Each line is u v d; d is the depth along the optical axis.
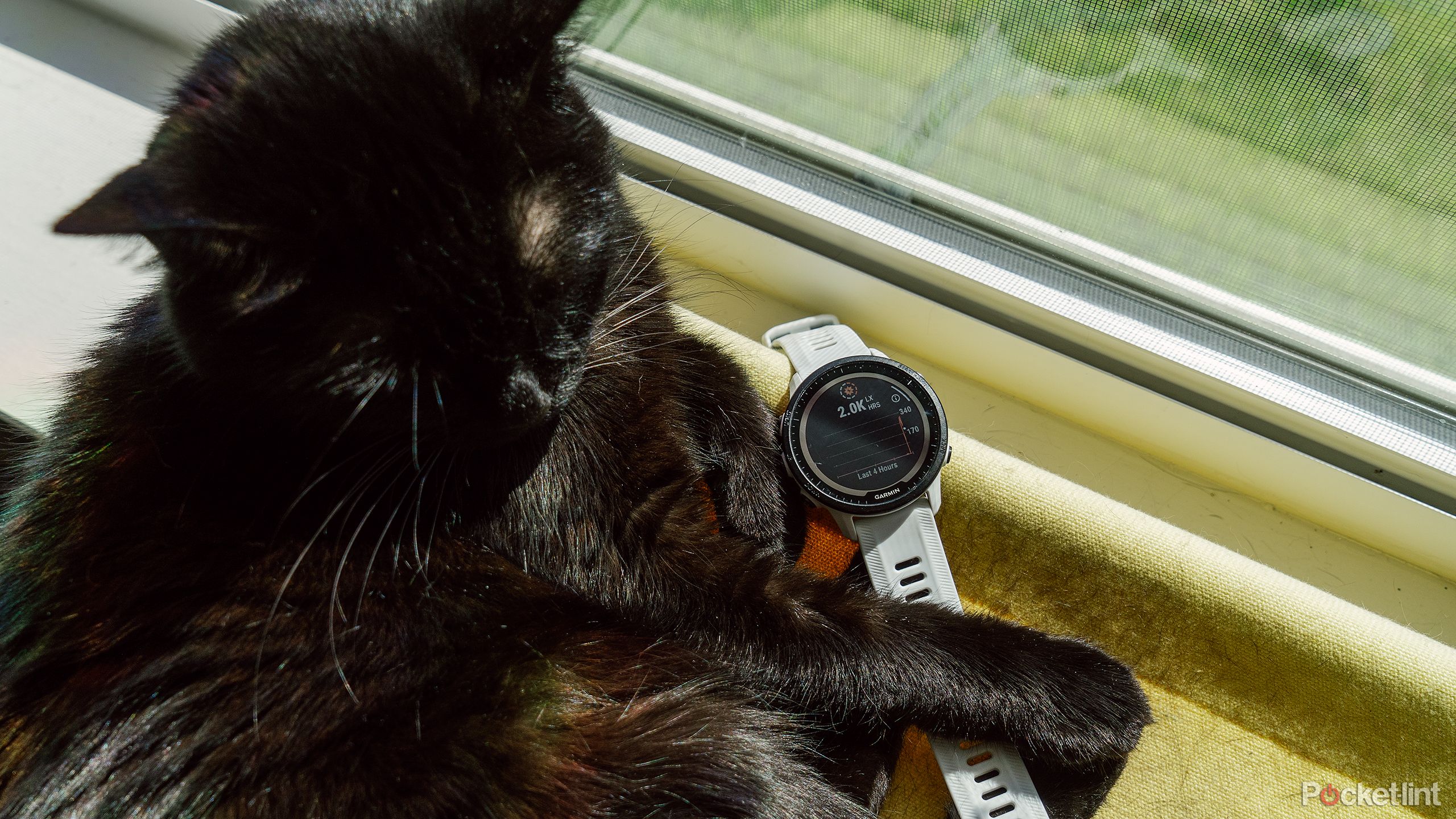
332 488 0.28
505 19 0.26
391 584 0.29
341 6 0.26
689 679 0.30
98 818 0.25
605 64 0.37
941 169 0.34
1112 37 0.29
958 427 0.36
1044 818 0.29
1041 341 0.34
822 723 0.31
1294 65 0.28
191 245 0.22
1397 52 0.26
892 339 0.37
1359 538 0.34
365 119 0.24
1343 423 0.31
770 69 0.35
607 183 0.29
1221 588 0.31
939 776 0.31
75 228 0.20
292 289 0.23
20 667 0.26
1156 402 0.33
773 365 0.35
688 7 0.35
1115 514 0.32
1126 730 0.30
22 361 0.34
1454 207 0.28
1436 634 0.32
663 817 0.28
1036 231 0.34
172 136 0.24
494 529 0.31
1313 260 0.31
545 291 0.26
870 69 0.34
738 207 0.36
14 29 0.40
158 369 0.28
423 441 0.28
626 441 0.33
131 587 0.27
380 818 0.26
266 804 0.25
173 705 0.26
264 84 0.24
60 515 0.28
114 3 0.40
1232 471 0.34
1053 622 0.32
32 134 0.38
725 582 0.31
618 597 0.32
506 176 0.25
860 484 0.31
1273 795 0.30
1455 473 0.30
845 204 0.35
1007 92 0.32
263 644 0.27
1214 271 0.32
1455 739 0.29
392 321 0.24
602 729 0.29
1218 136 0.30
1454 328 0.30
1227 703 0.31
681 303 0.37
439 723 0.27
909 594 0.32
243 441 0.27
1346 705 0.30
